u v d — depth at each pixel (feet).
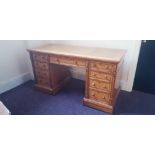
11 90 8.39
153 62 6.82
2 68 8.03
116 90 6.58
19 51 8.67
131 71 7.27
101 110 6.32
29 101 7.24
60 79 8.19
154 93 7.50
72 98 7.39
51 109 6.55
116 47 7.20
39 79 7.91
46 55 6.82
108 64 5.37
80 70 9.10
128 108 6.50
